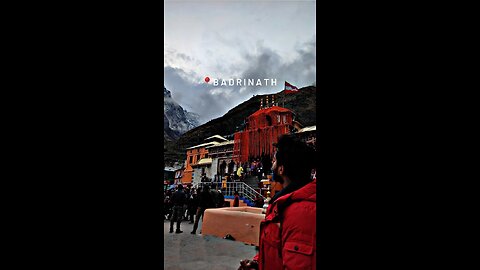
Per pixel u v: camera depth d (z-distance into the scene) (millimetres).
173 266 4492
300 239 995
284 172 1224
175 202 7867
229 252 5441
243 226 6527
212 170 20016
